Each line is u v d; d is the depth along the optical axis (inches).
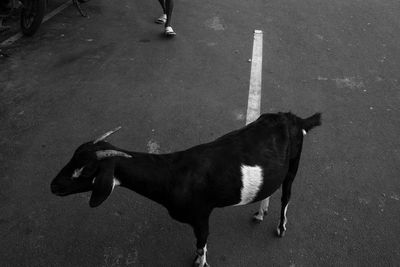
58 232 142.5
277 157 122.7
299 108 206.4
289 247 140.3
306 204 155.5
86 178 107.8
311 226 147.4
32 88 212.8
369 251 139.7
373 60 250.7
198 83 222.7
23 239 139.6
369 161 175.8
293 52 256.5
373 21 300.7
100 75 225.6
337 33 281.9
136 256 135.9
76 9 300.0
